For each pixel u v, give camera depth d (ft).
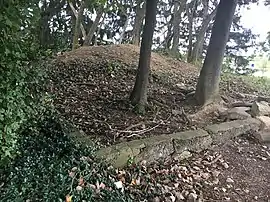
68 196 8.49
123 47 30.96
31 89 10.37
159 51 37.73
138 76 17.22
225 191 11.63
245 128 16.39
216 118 17.80
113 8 37.11
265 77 38.17
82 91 19.62
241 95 23.63
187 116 17.08
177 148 13.30
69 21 41.19
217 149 14.79
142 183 10.79
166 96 20.31
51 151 10.53
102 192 9.24
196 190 11.28
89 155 10.84
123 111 16.62
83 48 30.40
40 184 8.68
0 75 8.45
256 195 11.73
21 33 9.08
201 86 18.81
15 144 9.67
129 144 12.17
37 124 11.56
